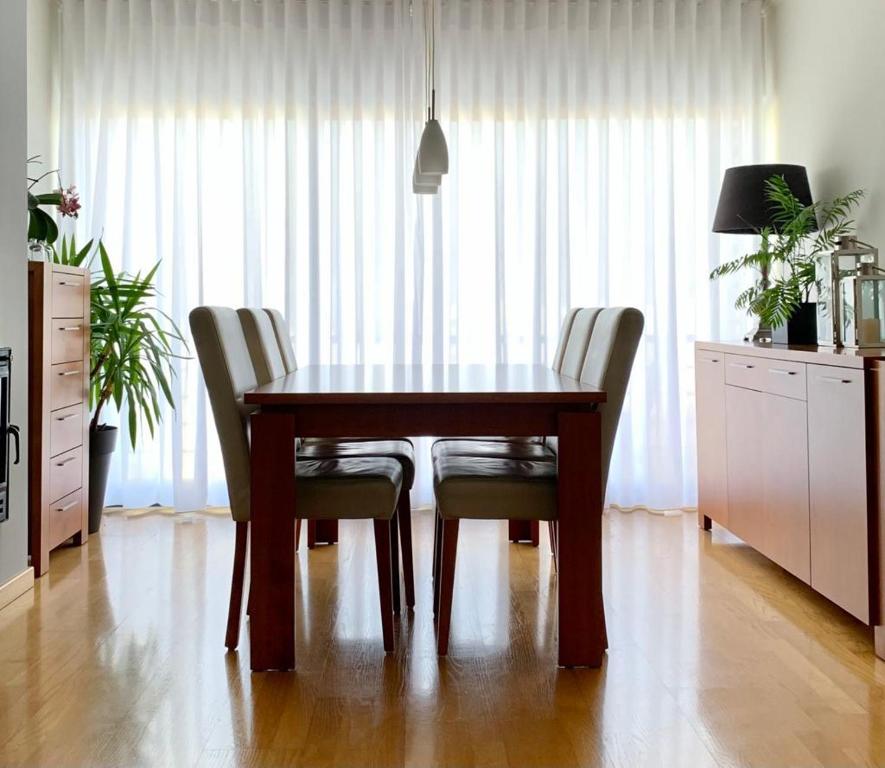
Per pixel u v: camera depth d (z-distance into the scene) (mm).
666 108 4551
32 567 3217
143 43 4551
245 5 4508
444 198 4578
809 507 2871
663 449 4562
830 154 3912
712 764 1830
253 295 4543
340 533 4070
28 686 2254
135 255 4551
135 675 2332
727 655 2471
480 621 2797
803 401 2908
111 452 4125
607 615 2834
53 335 3430
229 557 3605
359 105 4539
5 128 2986
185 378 4516
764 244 3779
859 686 2242
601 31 4562
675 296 4539
